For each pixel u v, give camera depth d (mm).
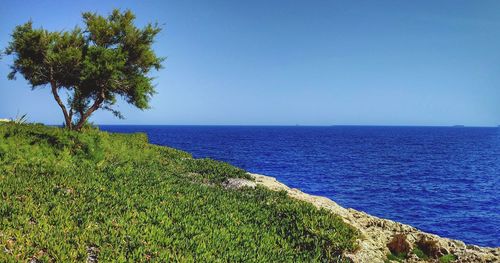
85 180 16594
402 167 67750
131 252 10875
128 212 13586
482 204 36594
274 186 24703
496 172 63062
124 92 33000
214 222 15219
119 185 16938
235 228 14898
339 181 48969
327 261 14008
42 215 11812
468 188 46188
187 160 31906
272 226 16312
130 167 21375
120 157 25734
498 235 26547
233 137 182000
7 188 13398
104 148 25734
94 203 13742
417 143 156500
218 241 13094
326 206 21016
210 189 21062
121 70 31578
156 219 13648
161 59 34000
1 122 27688
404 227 19469
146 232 12258
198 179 24688
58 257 9773
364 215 21188
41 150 20078
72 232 11172
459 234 26797
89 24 31703
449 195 41094
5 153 18250
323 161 74500
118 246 10883
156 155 31188
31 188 14102
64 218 11992
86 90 31391
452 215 32031
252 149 102188
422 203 36562
